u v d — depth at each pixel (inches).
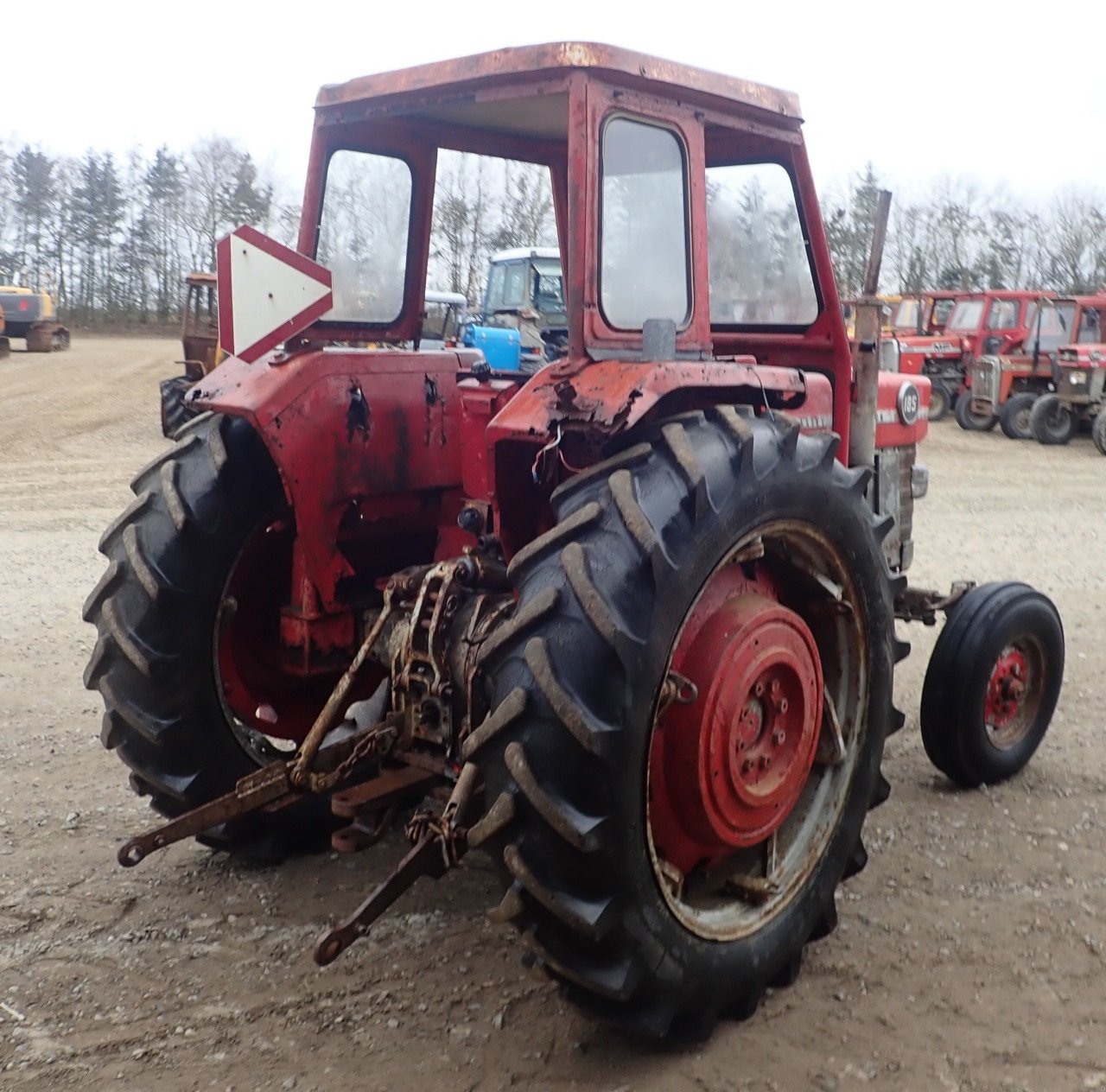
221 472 130.0
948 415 811.4
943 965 124.7
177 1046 110.0
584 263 109.7
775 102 132.7
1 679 216.7
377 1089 104.5
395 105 130.5
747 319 155.9
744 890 117.1
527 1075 106.8
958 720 164.6
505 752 96.3
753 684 113.0
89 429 657.6
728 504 104.7
